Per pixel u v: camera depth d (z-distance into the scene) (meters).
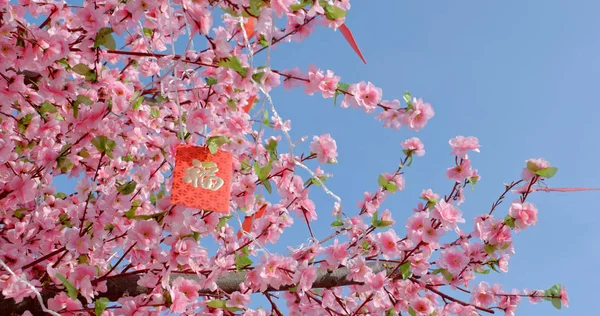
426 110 2.77
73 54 2.73
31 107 3.20
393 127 2.79
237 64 2.38
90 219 2.48
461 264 2.90
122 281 2.80
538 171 2.67
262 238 3.26
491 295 3.16
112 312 2.77
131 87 3.04
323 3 2.37
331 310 3.18
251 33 2.96
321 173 3.36
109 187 3.26
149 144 3.33
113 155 2.43
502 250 2.95
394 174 3.23
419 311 3.09
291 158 3.09
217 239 3.46
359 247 3.15
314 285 3.08
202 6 2.25
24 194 2.60
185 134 3.08
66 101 3.00
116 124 2.56
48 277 2.77
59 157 2.68
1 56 2.35
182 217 2.35
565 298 3.11
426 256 2.87
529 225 2.76
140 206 3.03
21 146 3.45
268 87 2.59
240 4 2.26
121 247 2.84
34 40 2.36
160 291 2.46
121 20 2.36
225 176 2.35
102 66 2.97
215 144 2.39
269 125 3.50
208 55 2.76
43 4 3.11
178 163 2.33
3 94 2.62
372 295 3.15
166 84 3.32
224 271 2.90
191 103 3.41
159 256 2.46
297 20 2.56
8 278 2.32
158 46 3.49
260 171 2.77
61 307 2.34
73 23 2.50
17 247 2.78
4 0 2.46
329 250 2.92
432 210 2.84
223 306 2.61
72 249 2.45
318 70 2.63
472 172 3.00
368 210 3.35
